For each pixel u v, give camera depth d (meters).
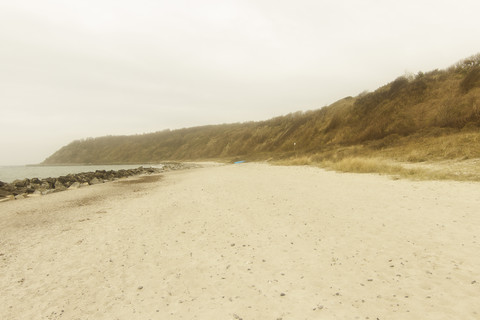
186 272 4.76
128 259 5.50
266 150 57.56
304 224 6.71
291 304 3.55
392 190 9.73
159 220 8.23
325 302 3.51
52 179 26.48
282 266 4.65
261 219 7.45
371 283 3.85
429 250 4.65
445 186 9.52
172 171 35.97
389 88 34.47
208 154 83.12
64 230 8.00
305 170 19.44
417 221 6.16
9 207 13.03
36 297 4.28
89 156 126.81
